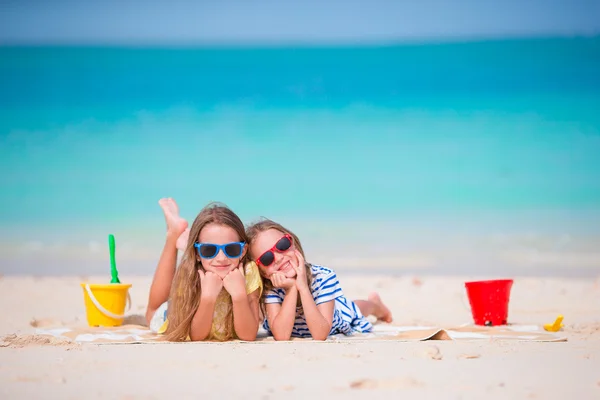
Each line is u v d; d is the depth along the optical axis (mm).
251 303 4844
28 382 3359
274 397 3082
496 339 4738
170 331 4824
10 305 7344
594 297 7902
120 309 5777
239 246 4707
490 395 3127
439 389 3229
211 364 3742
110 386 3285
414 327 5664
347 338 4922
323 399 3062
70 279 9719
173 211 5668
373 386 3271
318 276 5051
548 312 6852
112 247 5891
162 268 5539
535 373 3561
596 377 3475
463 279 9711
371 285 9148
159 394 3135
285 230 5012
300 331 5129
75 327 5691
